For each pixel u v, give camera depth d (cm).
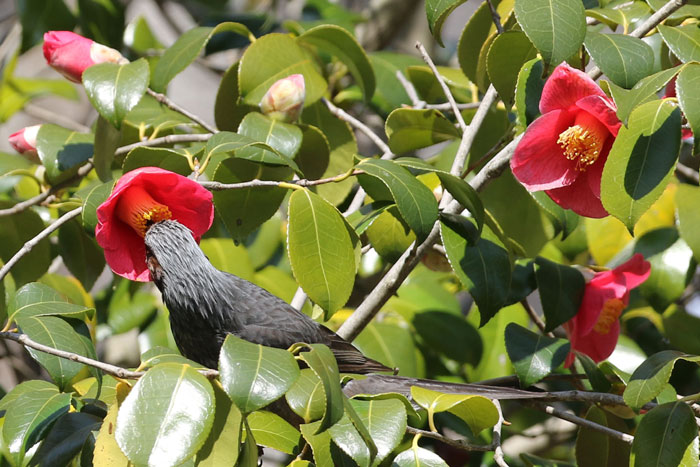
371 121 1303
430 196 625
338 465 571
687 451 571
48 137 823
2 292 776
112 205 609
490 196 895
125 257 645
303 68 877
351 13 1305
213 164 729
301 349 742
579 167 618
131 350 1195
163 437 488
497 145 741
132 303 995
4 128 1584
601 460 721
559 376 750
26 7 1084
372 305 773
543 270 764
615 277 761
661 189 560
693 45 654
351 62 912
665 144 564
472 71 838
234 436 524
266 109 786
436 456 591
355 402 568
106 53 766
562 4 615
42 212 998
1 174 841
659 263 909
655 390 570
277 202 762
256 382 496
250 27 1205
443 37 1806
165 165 739
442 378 1009
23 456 620
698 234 844
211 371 516
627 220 566
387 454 541
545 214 899
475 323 1016
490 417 622
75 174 859
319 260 633
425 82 1048
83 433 635
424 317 985
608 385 715
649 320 990
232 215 758
